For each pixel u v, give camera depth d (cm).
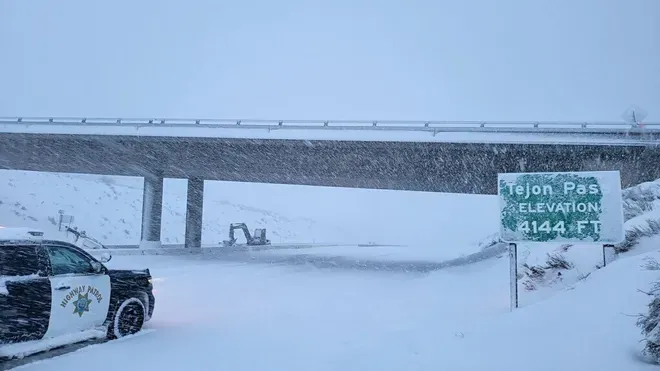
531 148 3256
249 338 976
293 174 4519
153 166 4456
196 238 4878
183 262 3064
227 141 3641
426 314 1195
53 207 4628
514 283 1097
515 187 1116
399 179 4431
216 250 4462
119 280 985
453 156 3522
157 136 3722
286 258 3616
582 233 1066
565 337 783
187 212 4919
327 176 4522
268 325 1116
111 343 934
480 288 1742
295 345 910
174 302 1480
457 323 1007
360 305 1405
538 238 1084
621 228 1051
